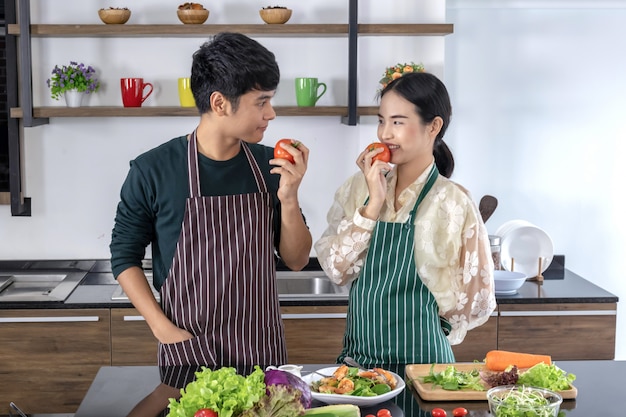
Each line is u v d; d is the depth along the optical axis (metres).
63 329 3.33
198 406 1.50
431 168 2.32
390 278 2.28
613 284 4.14
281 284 3.82
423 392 1.89
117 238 2.27
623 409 1.85
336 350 3.44
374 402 1.84
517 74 3.96
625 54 3.98
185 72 3.83
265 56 2.07
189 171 2.22
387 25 3.64
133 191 2.23
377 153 2.23
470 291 2.28
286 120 3.89
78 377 3.37
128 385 2.01
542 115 4.00
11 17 3.61
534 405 1.67
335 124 3.91
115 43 3.79
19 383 3.36
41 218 3.90
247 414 1.48
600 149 4.04
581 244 4.10
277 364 2.28
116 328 3.34
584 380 2.04
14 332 3.33
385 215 2.33
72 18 3.78
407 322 2.26
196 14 3.58
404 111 2.23
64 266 3.91
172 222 2.24
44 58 3.78
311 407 1.82
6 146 3.86
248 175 2.28
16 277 3.76
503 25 3.93
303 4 3.84
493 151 4.01
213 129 2.19
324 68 3.87
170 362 2.21
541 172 4.04
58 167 3.87
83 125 3.85
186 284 2.22
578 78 3.98
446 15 3.92
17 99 3.66
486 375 1.95
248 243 2.23
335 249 2.30
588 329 3.47
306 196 3.95
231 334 2.22
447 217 2.29
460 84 3.96
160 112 3.57
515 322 3.46
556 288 3.63
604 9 3.94
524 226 3.78
